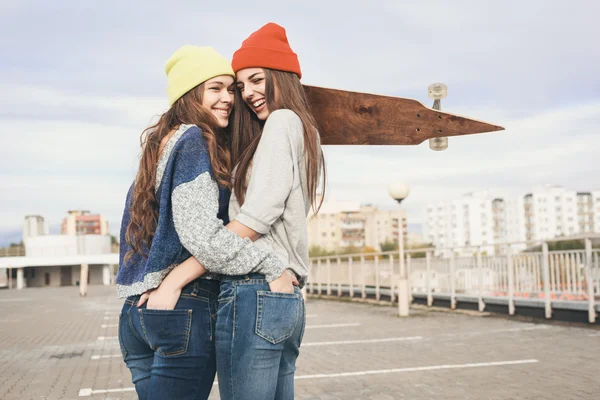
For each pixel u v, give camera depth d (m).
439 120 2.73
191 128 2.30
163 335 2.22
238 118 2.55
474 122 2.69
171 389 2.24
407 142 2.81
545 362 7.38
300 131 2.37
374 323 13.21
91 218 147.12
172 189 2.23
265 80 2.44
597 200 177.00
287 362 2.41
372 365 7.63
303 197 2.41
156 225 2.31
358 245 159.62
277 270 2.22
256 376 2.22
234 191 2.35
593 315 10.74
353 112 2.80
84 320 16.92
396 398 5.73
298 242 2.34
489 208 173.25
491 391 5.88
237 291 2.22
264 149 2.29
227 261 2.15
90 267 74.62
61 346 10.72
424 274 17.05
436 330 11.38
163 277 2.25
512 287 13.10
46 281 73.75
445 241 177.50
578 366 7.02
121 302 26.56
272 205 2.23
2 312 21.86
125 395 6.30
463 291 15.16
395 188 14.80
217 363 2.27
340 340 10.34
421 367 7.36
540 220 175.12
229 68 2.46
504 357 7.88
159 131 2.36
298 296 2.34
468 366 7.31
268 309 2.21
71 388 6.73
